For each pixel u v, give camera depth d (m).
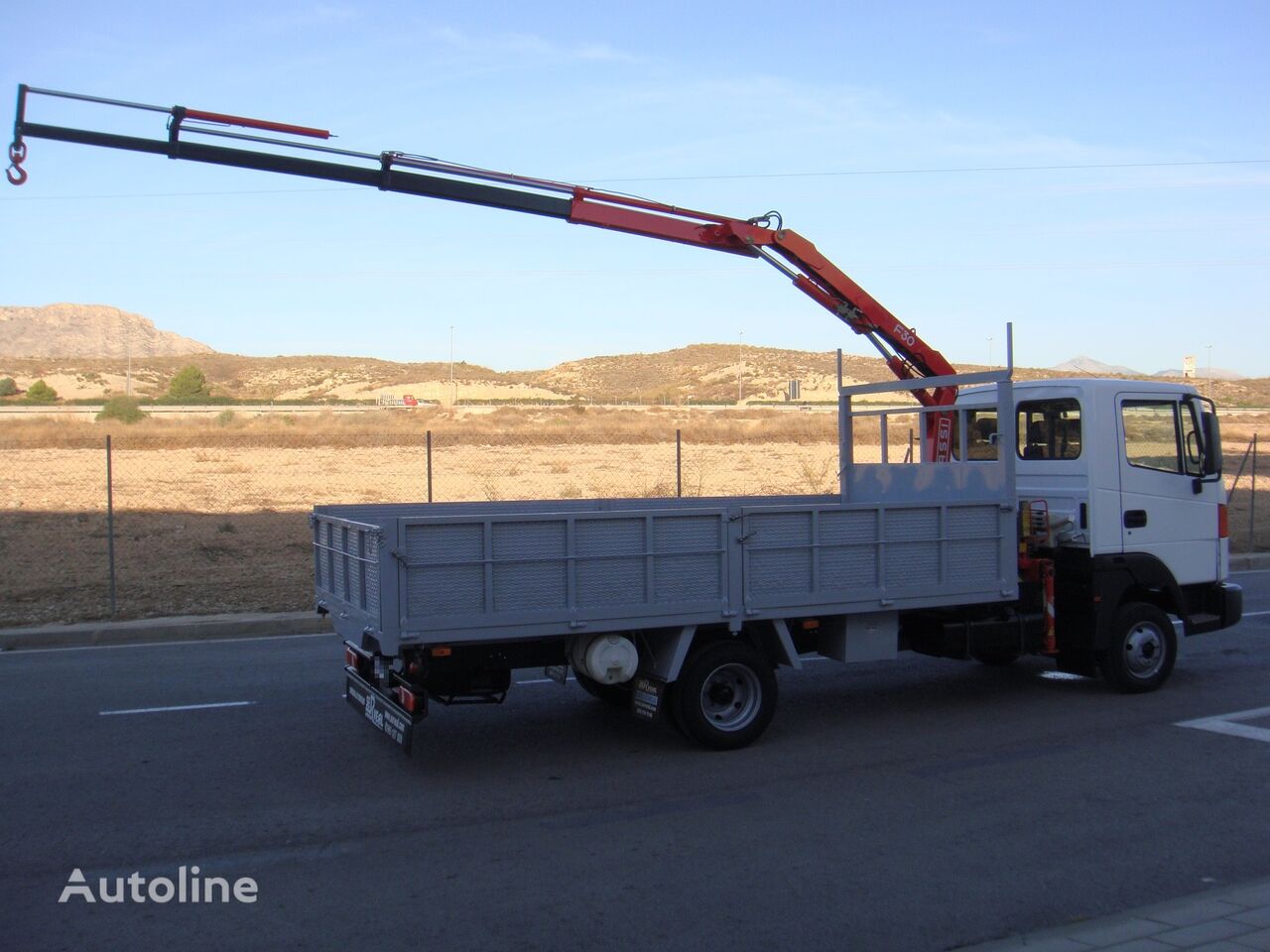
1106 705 9.37
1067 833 6.20
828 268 10.43
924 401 10.77
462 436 42.31
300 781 7.25
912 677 10.61
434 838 6.17
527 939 4.86
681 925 5.00
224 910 5.18
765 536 7.83
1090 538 9.34
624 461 34.81
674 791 7.02
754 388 108.31
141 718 8.95
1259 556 19.28
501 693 7.66
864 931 4.93
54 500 25.73
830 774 7.40
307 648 12.23
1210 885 5.46
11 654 11.79
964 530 8.62
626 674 7.44
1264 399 85.88
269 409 66.69
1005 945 4.77
